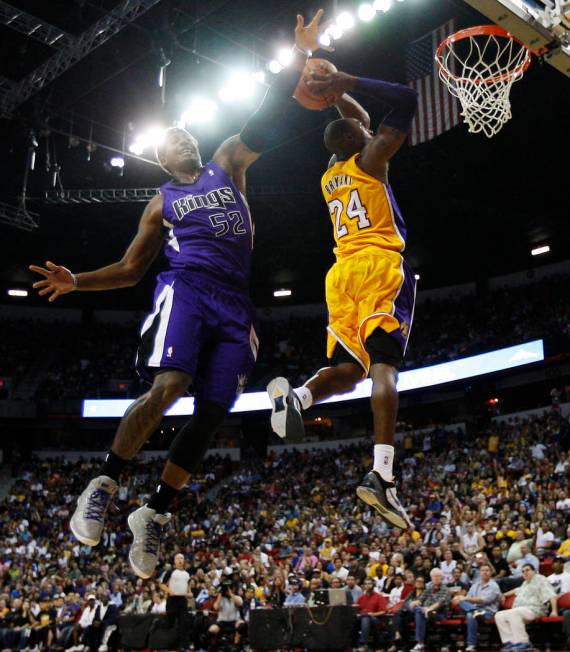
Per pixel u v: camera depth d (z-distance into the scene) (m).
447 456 24.02
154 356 2.78
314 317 34.91
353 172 3.41
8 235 29.14
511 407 28.22
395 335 3.18
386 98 3.26
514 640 9.66
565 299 27.98
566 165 23.77
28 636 15.55
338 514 21.98
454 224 28.08
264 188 27.22
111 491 2.70
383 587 13.10
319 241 30.42
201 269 2.93
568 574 10.66
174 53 19.88
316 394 3.24
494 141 22.81
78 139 21.19
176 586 12.02
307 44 2.92
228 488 27.67
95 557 22.06
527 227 27.89
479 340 27.56
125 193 24.48
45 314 34.88
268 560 17.88
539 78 19.77
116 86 21.08
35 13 17.84
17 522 25.14
